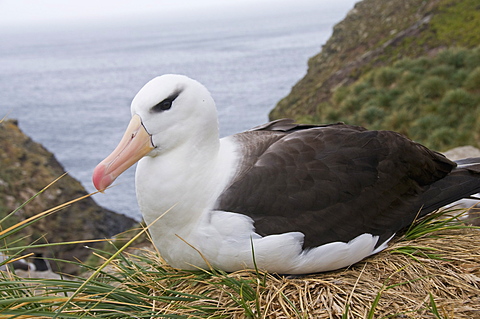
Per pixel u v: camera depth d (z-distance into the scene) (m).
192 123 0.92
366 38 7.20
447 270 0.95
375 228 0.98
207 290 0.94
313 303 0.89
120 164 0.90
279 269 0.94
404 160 1.04
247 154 0.97
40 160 6.55
